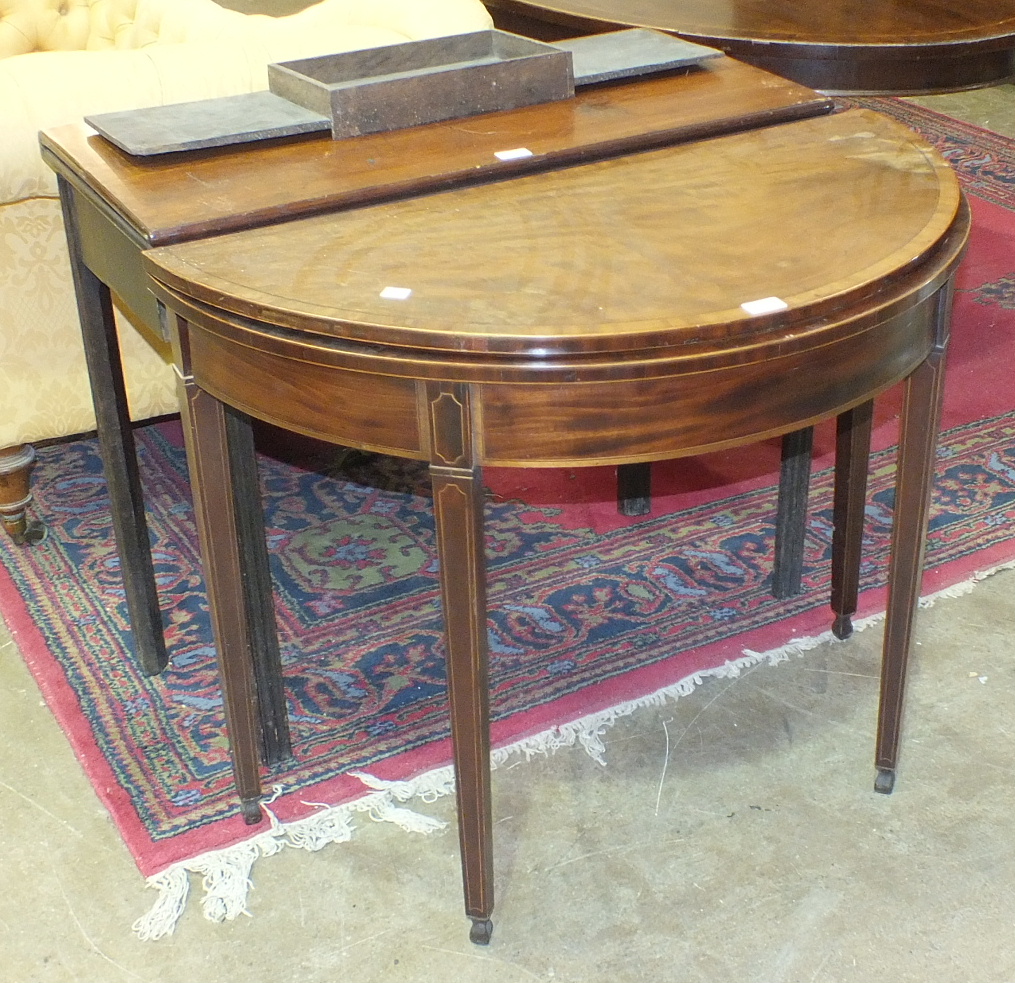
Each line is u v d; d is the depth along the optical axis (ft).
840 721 5.88
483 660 4.17
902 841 5.19
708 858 5.14
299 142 5.01
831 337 3.73
